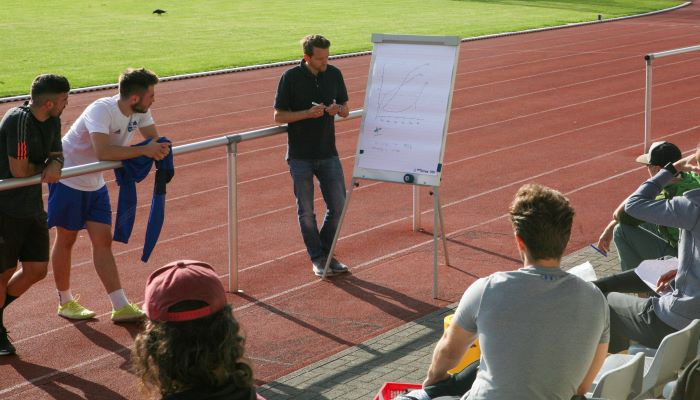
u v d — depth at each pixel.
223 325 2.55
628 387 4.20
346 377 5.79
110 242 6.79
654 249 6.29
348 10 38.81
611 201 10.44
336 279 7.82
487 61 24.19
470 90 19.42
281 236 9.31
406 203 10.42
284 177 11.99
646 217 4.96
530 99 18.23
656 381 4.44
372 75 7.75
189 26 32.72
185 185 11.62
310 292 7.52
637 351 4.98
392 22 34.56
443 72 7.48
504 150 13.50
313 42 7.46
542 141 14.15
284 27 32.62
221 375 2.53
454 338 3.72
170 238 9.31
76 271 8.19
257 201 10.80
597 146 13.70
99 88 19.86
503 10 39.81
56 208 6.63
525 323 3.49
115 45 27.44
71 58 24.67
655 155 5.91
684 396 4.10
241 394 2.57
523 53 25.81
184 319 2.52
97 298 7.47
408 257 8.41
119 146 6.39
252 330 6.69
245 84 20.53
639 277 5.34
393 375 5.81
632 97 18.36
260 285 7.73
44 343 6.48
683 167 5.77
